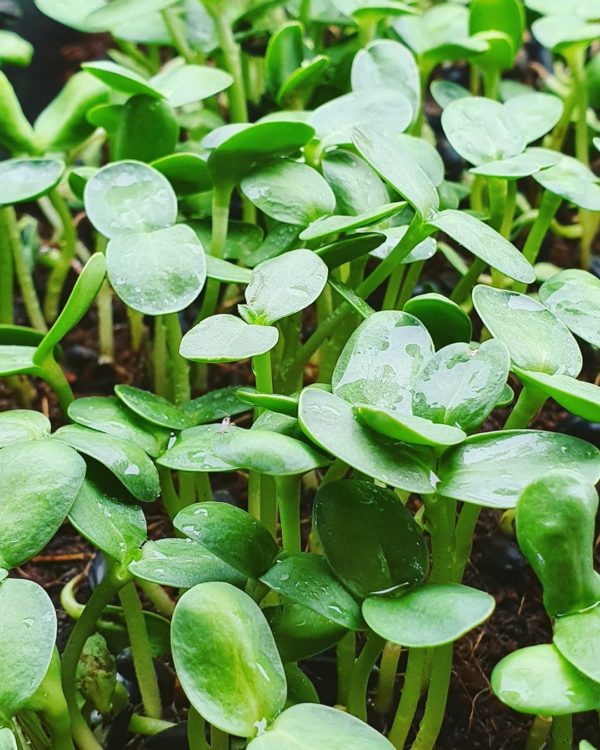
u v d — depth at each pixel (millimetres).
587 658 335
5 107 510
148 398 406
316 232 400
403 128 444
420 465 351
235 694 339
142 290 390
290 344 462
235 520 366
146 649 414
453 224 388
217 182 436
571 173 453
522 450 355
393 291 471
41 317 555
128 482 373
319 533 361
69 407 399
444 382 362
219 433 388
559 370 370
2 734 339
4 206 437
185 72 478
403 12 503
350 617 352
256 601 371
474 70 663
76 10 529
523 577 459
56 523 358
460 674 434
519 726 424
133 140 472
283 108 512
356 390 362
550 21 532
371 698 425
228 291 560
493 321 375
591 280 413
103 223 417
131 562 368
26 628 348
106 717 414
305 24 584
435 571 376
